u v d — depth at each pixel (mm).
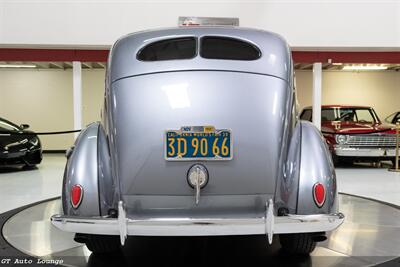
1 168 7613
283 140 1966
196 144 1895
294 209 1912
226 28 2229
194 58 2076
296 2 7516
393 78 12008
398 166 7590
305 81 11953
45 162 8766
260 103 1973
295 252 2400
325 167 1975
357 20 7570
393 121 8742
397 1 7531
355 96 12016
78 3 7418
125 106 1979
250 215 1902
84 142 2068
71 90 11359
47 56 7832
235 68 2039
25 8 7375
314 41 7586
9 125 7484
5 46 7637
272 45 2148
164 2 7441
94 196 1905
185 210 1886
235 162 1891
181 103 1948
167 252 2533
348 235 2912
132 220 1770
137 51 2117
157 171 1882
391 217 3480
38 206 3992
